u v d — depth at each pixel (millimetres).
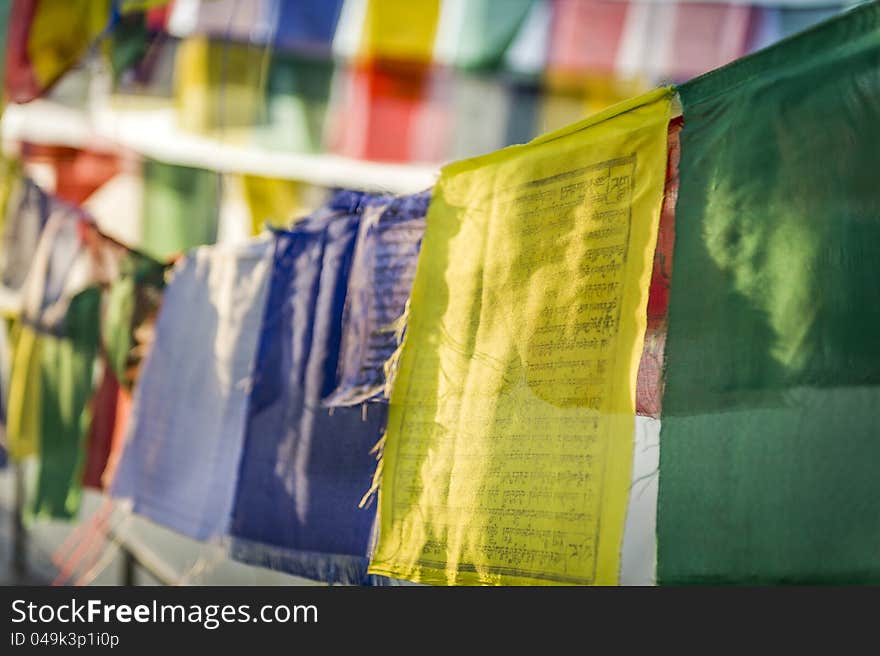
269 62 4070
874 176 1533
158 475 3867
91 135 4281
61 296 4426
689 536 1674
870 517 1455
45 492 4473
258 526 3133
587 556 1883
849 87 1589
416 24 3979
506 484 2096
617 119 2039
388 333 2748
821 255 1582
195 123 4137
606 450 1903
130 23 4195
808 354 1569
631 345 1903
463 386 2283
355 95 4016
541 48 3879
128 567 5098
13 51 4324
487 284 2287
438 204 2490
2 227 4453
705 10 3744
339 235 3066
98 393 4328
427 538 2268
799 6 3648
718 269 1732
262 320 3330
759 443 1605
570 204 2115
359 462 2814
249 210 4094
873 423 1474
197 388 3781
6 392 4559
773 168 1682
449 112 3941
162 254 4156
